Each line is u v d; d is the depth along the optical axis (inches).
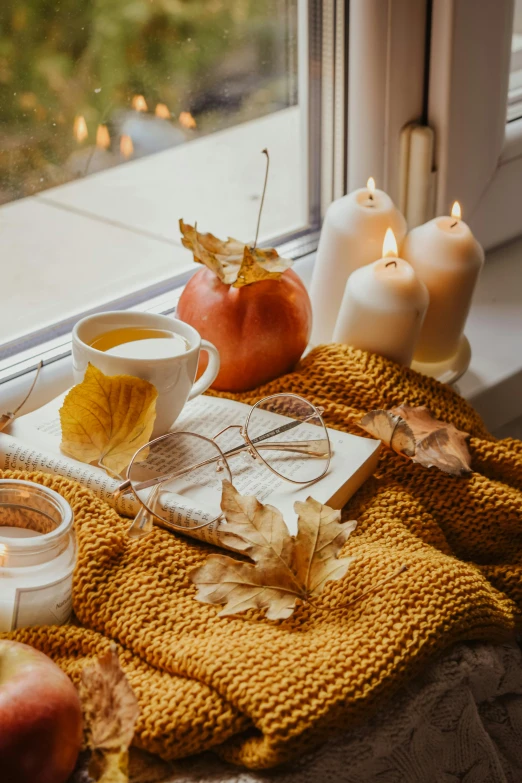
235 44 38.6
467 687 28.8
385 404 33.8
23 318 35.9
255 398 34.2
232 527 28.6
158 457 31.6
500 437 40.5
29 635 27.9
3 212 35.1
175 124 38.4
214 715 26.5
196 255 33.1
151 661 27.7
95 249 37.3
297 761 26.7
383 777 27.7
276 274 33.4
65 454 31.2
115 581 28.7
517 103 44.7
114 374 30.8
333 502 30.7
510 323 41.0
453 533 32.5
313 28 39.2
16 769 24.5
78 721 25.3
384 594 28.6
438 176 41.1
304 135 40.9
